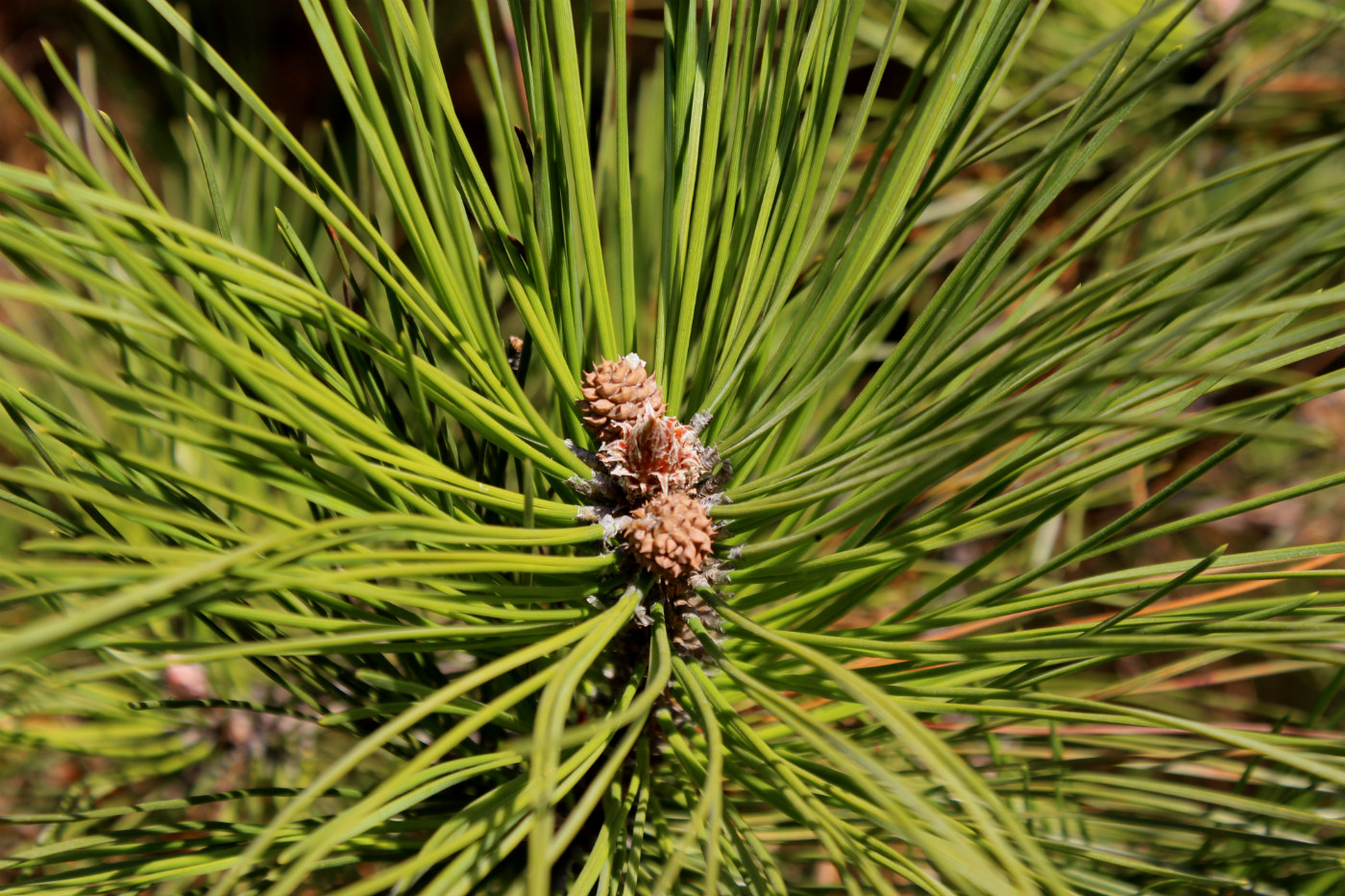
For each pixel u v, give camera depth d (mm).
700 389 650
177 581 562
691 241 639
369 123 609
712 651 617
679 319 643
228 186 736
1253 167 588
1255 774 656
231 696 732
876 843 608
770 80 644
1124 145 803
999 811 567
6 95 1223
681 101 646
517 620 620
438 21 1266
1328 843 658
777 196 645
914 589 767
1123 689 663
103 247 594
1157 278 610
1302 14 781
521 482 660
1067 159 619
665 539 622
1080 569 996
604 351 636
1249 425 569
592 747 605
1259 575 609
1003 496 613
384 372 718
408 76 611
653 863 652
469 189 635
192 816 729
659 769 658
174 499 624
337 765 570
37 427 592
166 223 591
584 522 630
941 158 627
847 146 629
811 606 636
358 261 814
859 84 1004
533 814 595
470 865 587
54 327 761
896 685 626
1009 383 615
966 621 620
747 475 651
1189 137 603
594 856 609
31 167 1212
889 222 628
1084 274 846
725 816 623
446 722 659
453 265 622
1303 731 661
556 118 634
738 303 642
